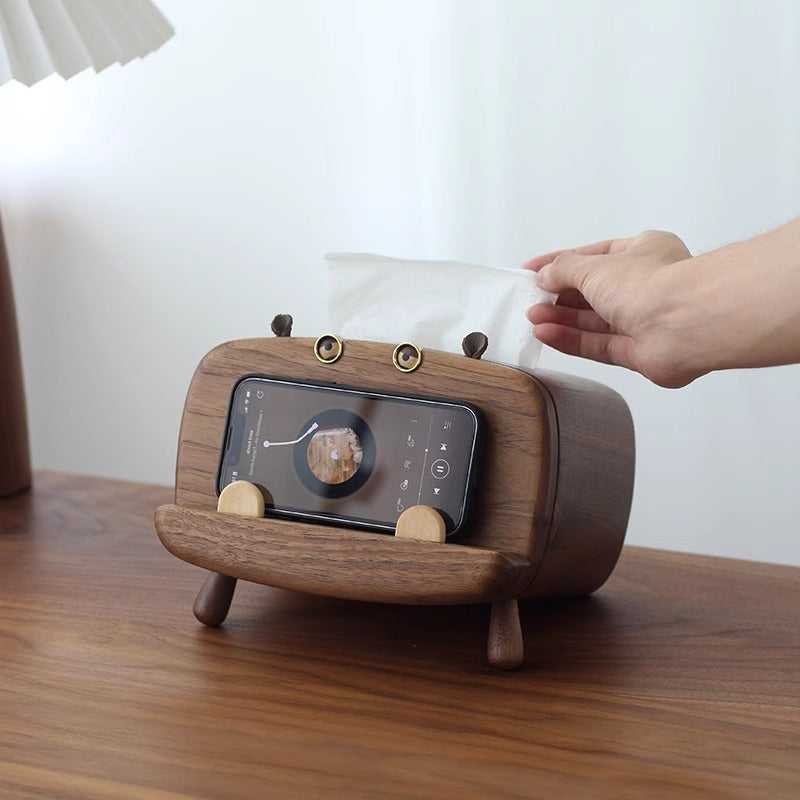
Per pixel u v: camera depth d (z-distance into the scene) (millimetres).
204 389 952
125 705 838
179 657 907
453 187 1721
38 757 777
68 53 1117
